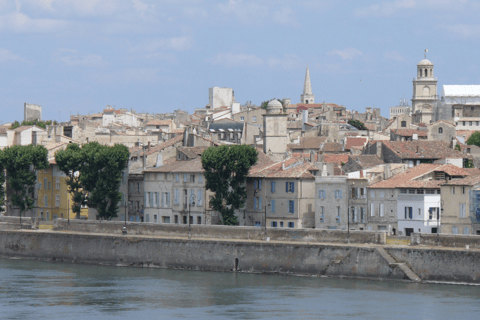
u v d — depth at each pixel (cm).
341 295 18062
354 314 16588
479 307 16838
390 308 16912
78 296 18650
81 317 16875
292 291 18588
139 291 19062
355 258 19550
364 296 17900
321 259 19988
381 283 19050
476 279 18275
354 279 19525
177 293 18762
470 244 18712
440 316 16350
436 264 18738
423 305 17050
